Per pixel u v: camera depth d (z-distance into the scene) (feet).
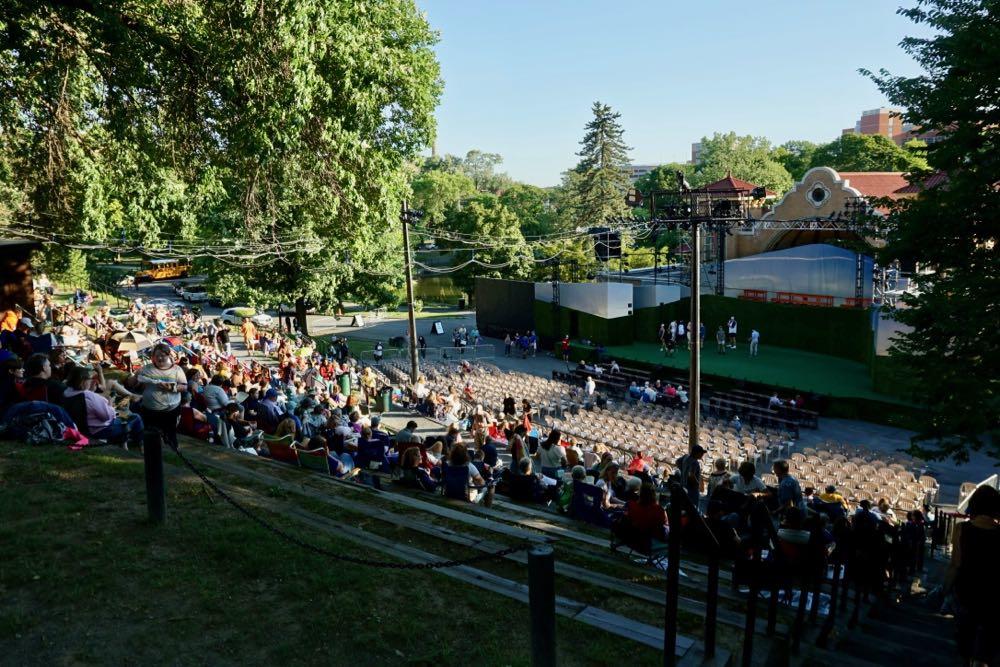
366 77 64.08
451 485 40.78
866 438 105.70
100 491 31.83
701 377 136.87
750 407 114.73
